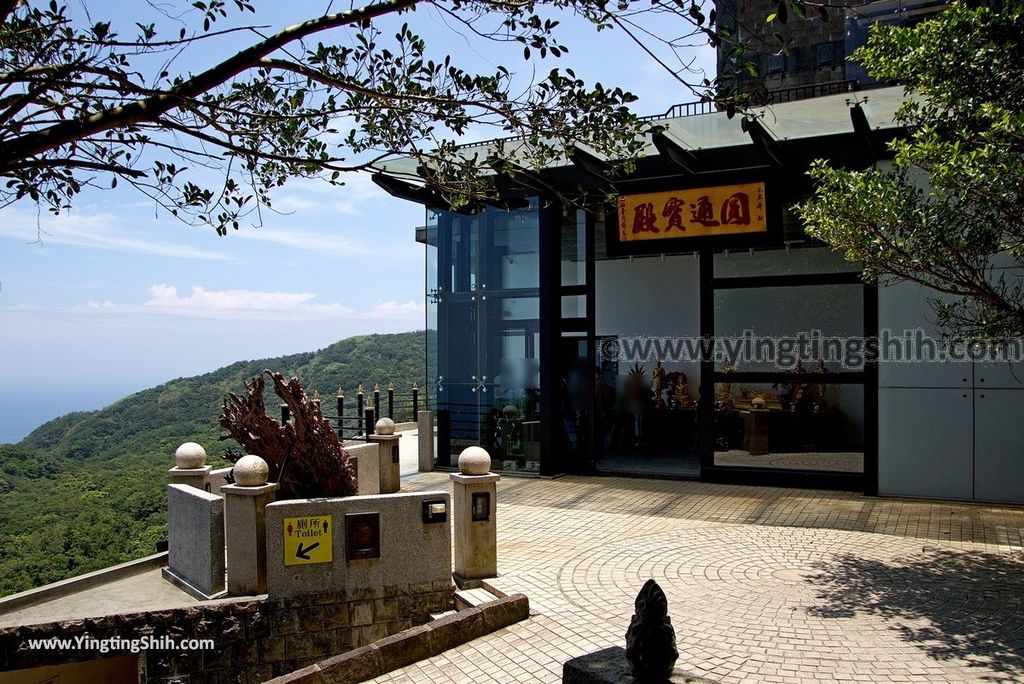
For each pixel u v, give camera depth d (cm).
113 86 246
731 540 747
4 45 263
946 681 424
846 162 952
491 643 517
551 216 1132
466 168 334
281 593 585
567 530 801
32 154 233
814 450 1048
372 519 604
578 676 301
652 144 911
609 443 1342
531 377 1155
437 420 1234
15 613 580
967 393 898
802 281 991
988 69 600
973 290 592
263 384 663
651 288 1474
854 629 506
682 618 535
